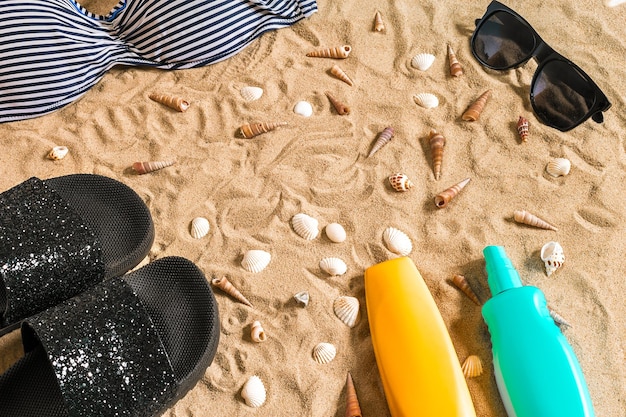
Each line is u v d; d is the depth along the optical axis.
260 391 0.51
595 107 0.60
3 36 0.60
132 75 0.68
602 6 0.70
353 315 0.54
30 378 0.49
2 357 0.54
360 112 0.65
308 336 0.54
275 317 0.55
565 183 0.60
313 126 0.64
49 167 0.63
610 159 0.61
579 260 0.56
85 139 0.64
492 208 0.59
